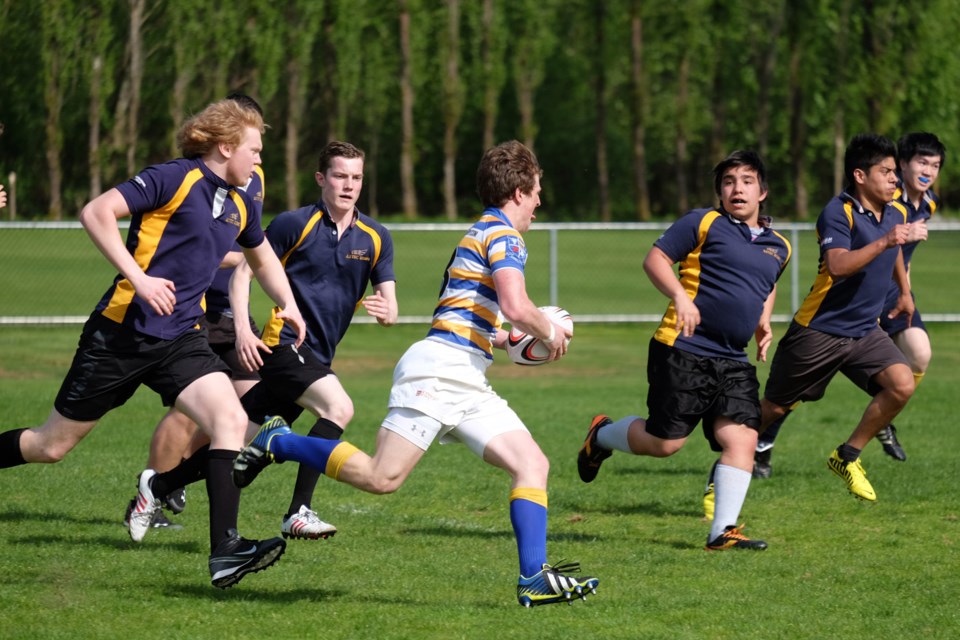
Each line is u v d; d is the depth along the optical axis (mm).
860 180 26344
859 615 18312
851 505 27156
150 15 153250
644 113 188250
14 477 28906
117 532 23406
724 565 21484
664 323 23891
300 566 21125
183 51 154125
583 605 18719
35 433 19688
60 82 144000
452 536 23844
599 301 82375
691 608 18609
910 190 30188
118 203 18109
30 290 80188
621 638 16984
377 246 23578
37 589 19094
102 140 152250
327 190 23172
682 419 23375
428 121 197125
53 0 142000
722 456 23234
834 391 49344
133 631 16953
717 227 23234
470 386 17891
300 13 171875
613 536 24125
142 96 154625
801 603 18969
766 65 178875
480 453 18047
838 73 158625
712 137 189125
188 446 23969
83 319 65562
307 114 196375
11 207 143250
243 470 18438
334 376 22703
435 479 29906
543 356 18453
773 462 32844
